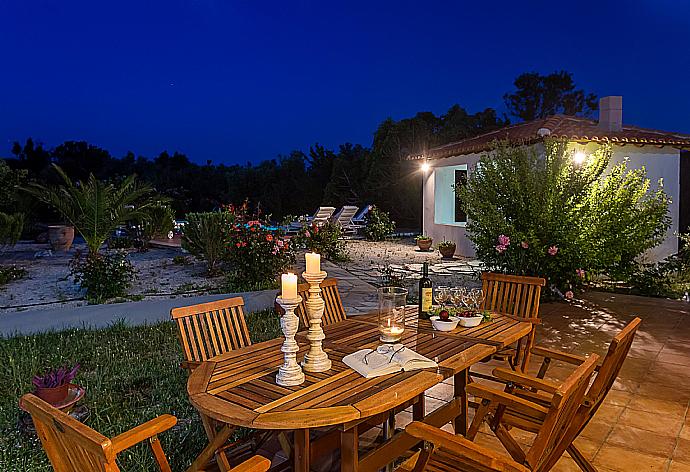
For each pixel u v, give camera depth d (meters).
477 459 2.18
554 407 2.32
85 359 5.19
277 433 3.18
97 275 8.40
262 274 9.30
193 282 9.72
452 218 15.19
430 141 23.05
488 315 3.80
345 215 17.73
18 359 5.04
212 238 10.23
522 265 7.97
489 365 5.09
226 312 3.39
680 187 12.12
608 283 9.49
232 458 3.15
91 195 10.56
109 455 1.57
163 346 5.65
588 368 2.51
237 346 3.39
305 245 13.43
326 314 4.11
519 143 9.71
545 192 7.95
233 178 26.61
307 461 2.52
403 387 2.50
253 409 2.26
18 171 15.45
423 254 13.76
